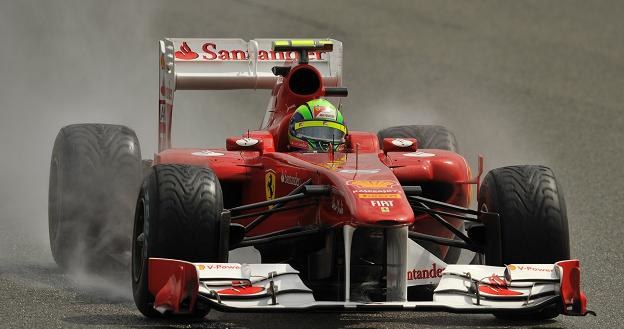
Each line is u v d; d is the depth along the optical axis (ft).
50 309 99.45
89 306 100.99
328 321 97.04
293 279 90.33
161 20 304.09
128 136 120.47
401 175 106.52
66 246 117.29
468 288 91.61
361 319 98.27
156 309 90.22
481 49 292.40
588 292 111.55
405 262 90.99
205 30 294.05
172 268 89.76
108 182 117.29
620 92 252.21
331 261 96.12
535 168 99.76
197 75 129.80
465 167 108.58
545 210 96.12
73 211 116.47
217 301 87.30
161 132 134.82
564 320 100.32
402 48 289.53
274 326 94.32
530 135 213.66
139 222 97.91
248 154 111.04
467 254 133.39
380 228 91.86
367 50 285.84
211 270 89.71
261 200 106.52
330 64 137.08
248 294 88.69
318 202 97.81
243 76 131.85
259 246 108.68
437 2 350.02
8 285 109.70
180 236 92.43
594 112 233.14
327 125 107.04
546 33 312.71
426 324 96.68
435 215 102.17
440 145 124.57
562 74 268.62
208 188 94.48
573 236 139.95
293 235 97.60
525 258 95.81
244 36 288.71
